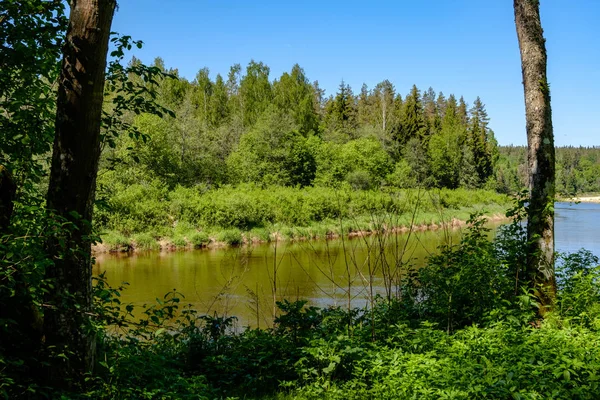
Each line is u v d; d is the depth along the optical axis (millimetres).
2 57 4902
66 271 3762
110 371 4129
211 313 12125
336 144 63875
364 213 30172
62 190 3746
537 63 7223
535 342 5102
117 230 28875
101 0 3582
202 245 29453
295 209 35031
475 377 4211
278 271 18609
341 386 5008
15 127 4980
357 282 14906
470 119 96250
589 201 83750
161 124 39125
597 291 6691
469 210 42031
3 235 3584
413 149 65125
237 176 49125
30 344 4016
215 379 5492
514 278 7137
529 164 7320
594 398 3740
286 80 79875
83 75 3633
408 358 5070
